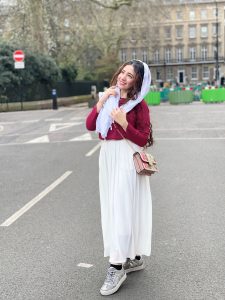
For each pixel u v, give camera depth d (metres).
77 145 13.86
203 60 107.00
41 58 39.06
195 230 5.60
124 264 4.33
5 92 36.03
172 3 47.06
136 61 4.02
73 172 9.67
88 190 7.97
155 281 4.19
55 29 39.59
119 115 3.82
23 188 8.35
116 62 59.19
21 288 4.12
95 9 40.22
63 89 46.25
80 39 43.75
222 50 105.88
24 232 5.75
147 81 3.99
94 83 59.00
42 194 7.81
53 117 24.88
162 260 4.68
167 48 108.62
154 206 6.74
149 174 4.00
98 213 6.49
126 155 3.97
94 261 4.69
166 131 16.58
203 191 7.62
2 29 40.25
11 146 14.38
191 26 106.88
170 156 11.25
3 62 35.91
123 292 3.98
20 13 36.78
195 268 4.46
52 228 5.86
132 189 3.96
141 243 4.14
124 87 3.97
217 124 18.27
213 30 105.94
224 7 104.50
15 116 26.61
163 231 5.59
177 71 108.81
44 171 9.92
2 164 11.10
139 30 52.03
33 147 13.89
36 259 4.81
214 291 3.95
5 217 6.48
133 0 41.28
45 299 3.90
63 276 4.35
